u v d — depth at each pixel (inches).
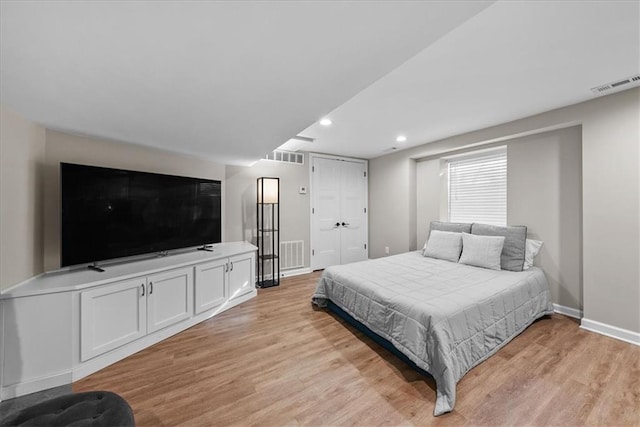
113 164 105.4
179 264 100.1
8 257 70.1
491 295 86.7
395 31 42.2
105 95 64.0
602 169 95.4
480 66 75.3
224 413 60.4
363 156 204.2
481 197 150.3
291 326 105.8
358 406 62.6
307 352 86.5
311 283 164.2
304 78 57.3
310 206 189.5
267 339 95.3
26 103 68.1
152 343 91.1
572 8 52.9
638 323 88.2
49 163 89.0
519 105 103.2
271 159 173.3
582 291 107.3
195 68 52.6
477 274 110.3
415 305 77.8
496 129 126.7
